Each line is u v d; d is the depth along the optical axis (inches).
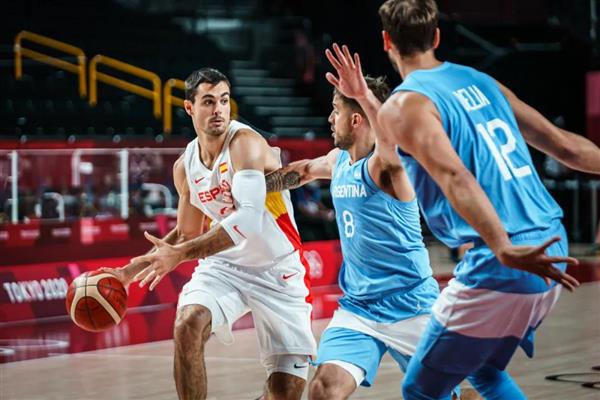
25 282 821.2
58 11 1583.4
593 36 1529.3
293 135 1505.9
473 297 267.3
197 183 393.1
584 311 794.2
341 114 349.1
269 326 391.9
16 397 510.6
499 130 271.7
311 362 371.2
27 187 967.6
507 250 242.8
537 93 1567.4
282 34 1679.4
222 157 382.9
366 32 1568.7
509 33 1631.4
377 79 376.2
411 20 273.3
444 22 1572.3
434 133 255.9
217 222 401.1
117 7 1652.3
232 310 385.7
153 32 1620.3
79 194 996.6
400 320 345.1
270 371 396.2
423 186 271.7
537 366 560.7
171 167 1051.3
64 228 973.2
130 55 1576.0
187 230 412.8
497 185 265.0
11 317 802.8
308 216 1208.8
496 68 1566.2
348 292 357.4
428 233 1494.8
